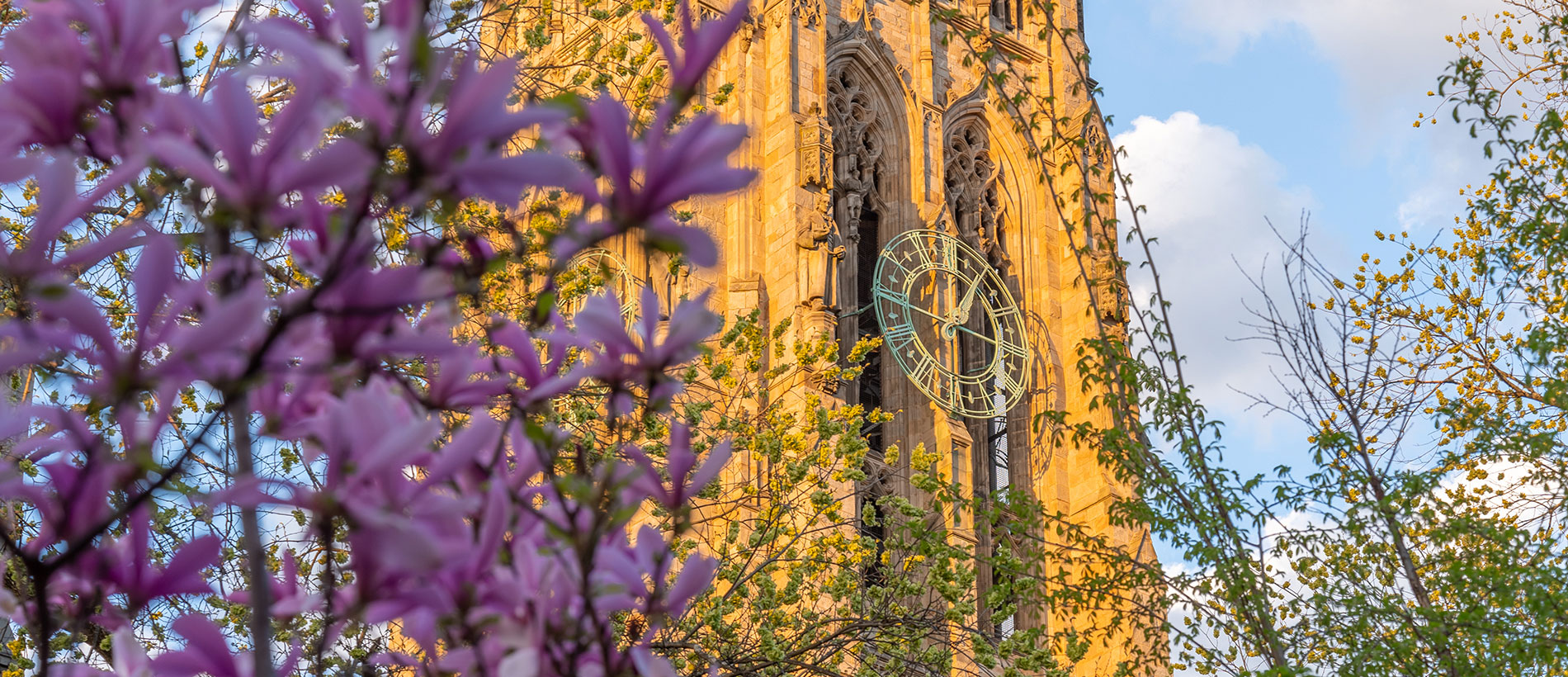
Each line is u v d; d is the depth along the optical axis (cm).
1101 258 5384
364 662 436
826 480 2608
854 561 2350
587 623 393
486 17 1068
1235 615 1853
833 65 5434
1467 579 1842
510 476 396
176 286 327
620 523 387
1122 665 1986
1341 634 1845
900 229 5422
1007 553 2125
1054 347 5550
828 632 2448
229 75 298
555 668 372
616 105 333
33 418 351
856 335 5169
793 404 4353
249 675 362
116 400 320
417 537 322
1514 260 1959
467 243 368
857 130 5472
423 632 372
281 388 374
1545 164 1958
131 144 328
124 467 356
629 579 386
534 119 306
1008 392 5428
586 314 392
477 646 368
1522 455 1950
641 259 3994
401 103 300
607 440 1748
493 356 410
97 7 323
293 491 331
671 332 397
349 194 316
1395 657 1789
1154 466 1936
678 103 343
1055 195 2014
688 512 404
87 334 317
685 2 345
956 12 2111
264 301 316
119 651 359
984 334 5491
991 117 5828
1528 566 1822
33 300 315
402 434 324
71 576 389
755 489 2503
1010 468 5384
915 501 4888
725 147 339
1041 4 2058
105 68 322
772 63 5094
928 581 2181
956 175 5712
